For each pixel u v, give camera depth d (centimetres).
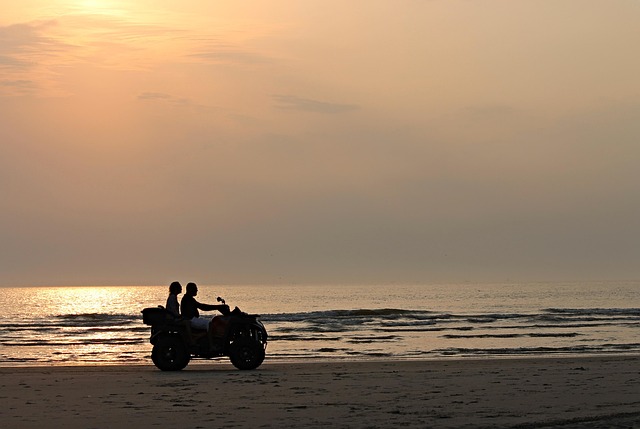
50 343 3672
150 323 2081
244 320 2117
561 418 1188
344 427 1126
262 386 1683
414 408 1318
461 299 12606
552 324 5050
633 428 1086
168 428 1138
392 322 5325
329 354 3011
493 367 2173
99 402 1434
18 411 1327
